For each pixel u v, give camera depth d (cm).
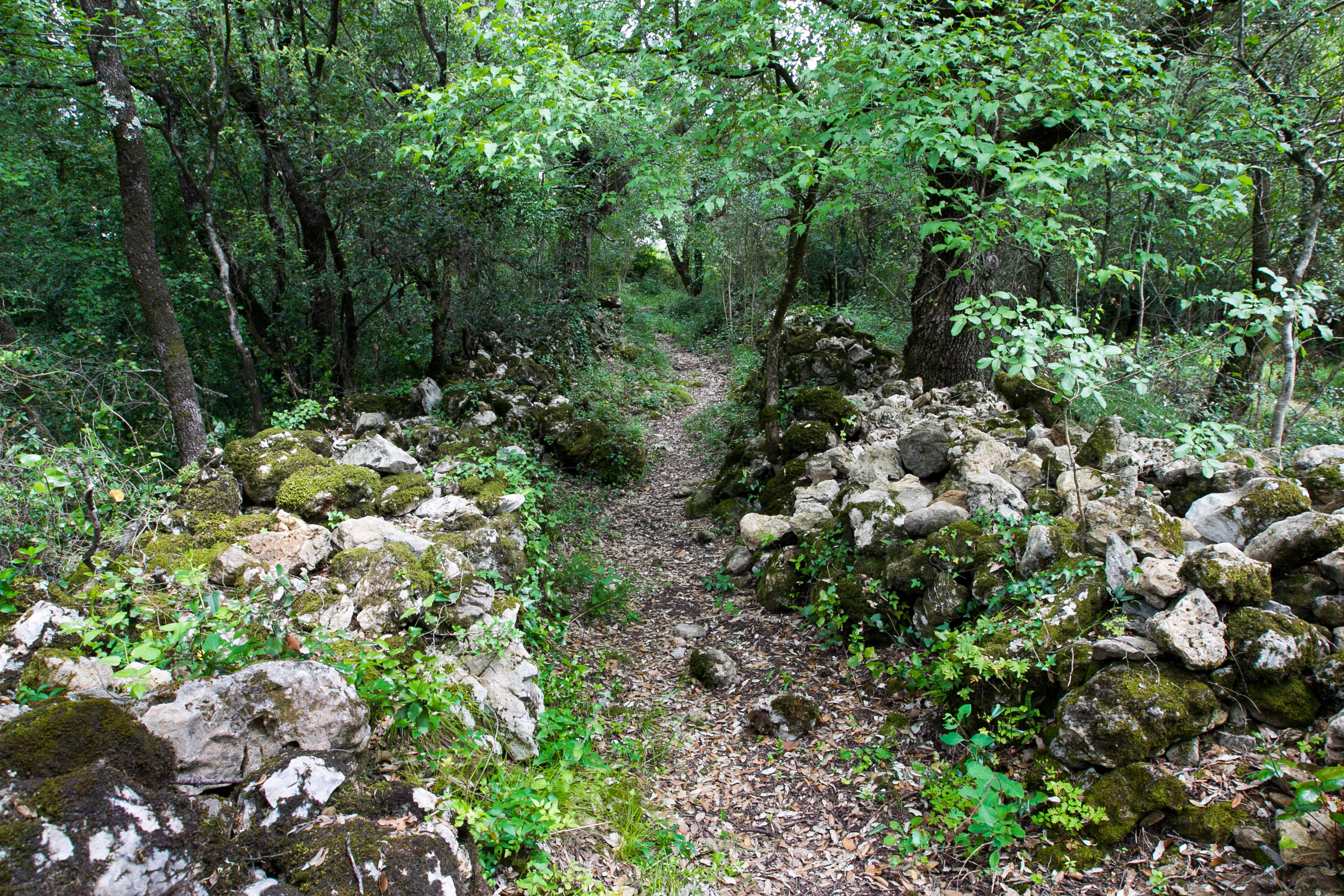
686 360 2000
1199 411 804
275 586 382
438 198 1000
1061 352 482
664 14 676
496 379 1157
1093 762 328
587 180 1198
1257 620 332
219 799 231
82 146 1135
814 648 542
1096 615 382
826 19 655
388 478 582
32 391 638
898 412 805
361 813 248
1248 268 955
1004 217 560
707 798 397
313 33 1150
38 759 199
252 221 1059
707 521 870
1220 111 646
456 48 1204
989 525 502
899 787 380
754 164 662
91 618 324
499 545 536
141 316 1099
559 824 321
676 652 576
